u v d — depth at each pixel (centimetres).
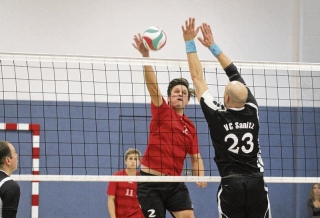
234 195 1343
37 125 2600
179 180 1498
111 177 1519
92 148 2648
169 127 1551
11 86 2589
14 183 1314
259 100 2795
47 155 2609
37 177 1521
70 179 1524
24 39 2653
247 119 1362
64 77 2644
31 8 2672
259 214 1373
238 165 1355
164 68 2619
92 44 2700
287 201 2812
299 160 2820
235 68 1455
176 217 1555
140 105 2689
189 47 1421
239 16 2830
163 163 1541
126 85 2683
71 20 2695
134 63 1559
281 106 2820
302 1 2855
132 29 2736
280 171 2794
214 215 2716
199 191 2714
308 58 2841
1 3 2647
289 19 2864
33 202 2584
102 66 2666
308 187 2814
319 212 2595
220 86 2719
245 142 1354
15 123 2583
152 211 1520
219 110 1362
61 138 2623
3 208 1284
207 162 2714
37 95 2620
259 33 2841
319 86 2855
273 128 2803
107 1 2728
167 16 2766
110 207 1959
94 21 2711
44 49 2662
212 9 2808
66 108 2638
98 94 2662
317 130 2842
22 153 2589
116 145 2659
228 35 2812
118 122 2667
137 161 1984
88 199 2627
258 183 1354
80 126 2645
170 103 1590
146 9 2753
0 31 2638
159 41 1558
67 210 2609
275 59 2842
